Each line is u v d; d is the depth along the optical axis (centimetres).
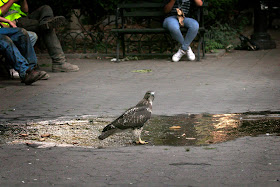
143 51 1673
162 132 661
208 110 796
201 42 1447
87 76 1188
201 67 1306
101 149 580
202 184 452
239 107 812
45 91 991
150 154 554
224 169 493
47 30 1232
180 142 607
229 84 1034
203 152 558
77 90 998
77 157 546
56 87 1036
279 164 505
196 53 1581
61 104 862
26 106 848
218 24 1847
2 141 623
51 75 1212
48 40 1245
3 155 557
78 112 795
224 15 1856
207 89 982
